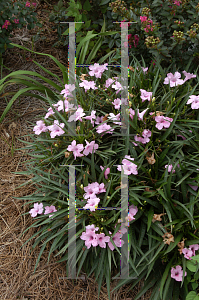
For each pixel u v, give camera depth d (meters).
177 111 0.83
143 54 1.11
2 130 1.07
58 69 1.23
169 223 0.73
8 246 0.87
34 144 0.92
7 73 1.19
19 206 0.93
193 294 0.71
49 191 0.86
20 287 0.81
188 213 0.75
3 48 1.11
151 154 0.84
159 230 0.76
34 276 0.82
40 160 0.89
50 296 0.80
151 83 0.99
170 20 0.99
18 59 1.24
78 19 1.13
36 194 0.87
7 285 0.81
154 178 0.83
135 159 0.83
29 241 0.87
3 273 0.83
